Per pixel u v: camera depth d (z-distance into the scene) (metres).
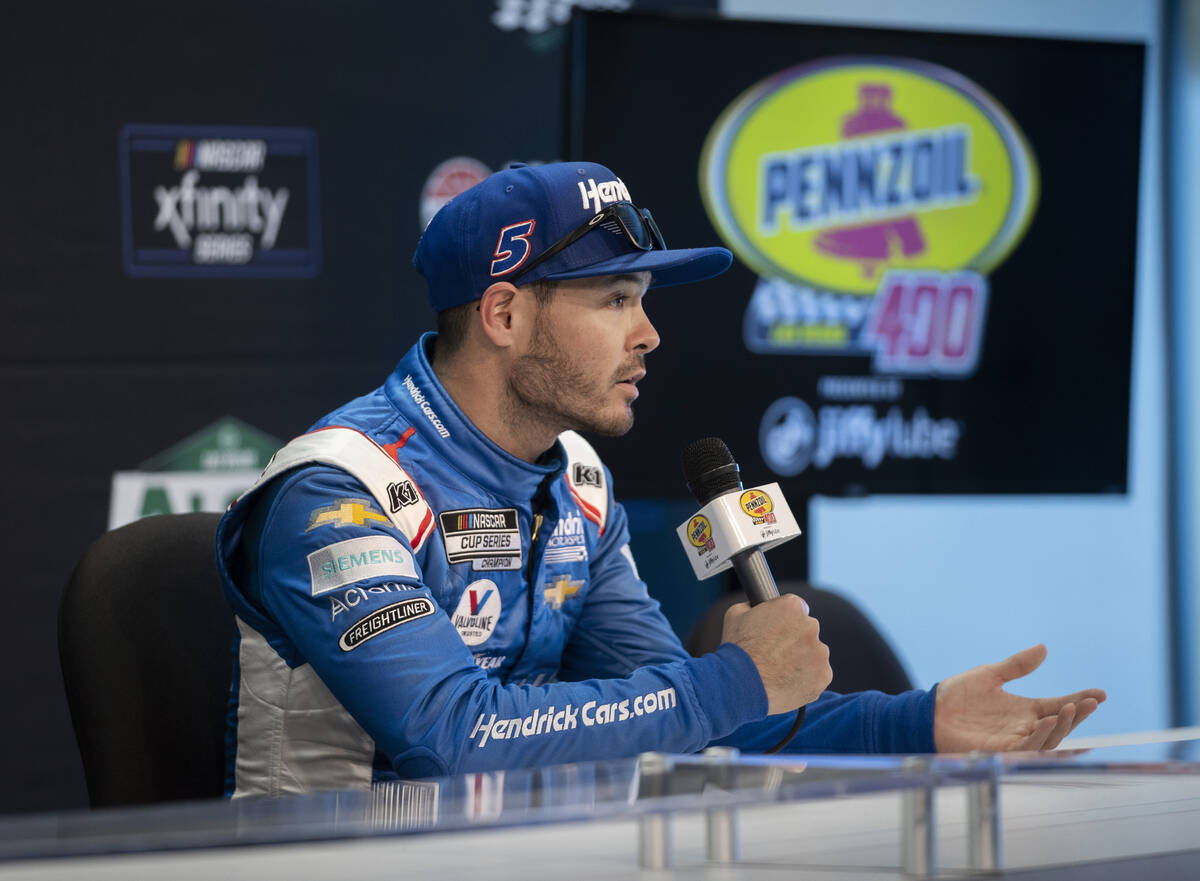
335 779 4.69
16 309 9.85
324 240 10.41
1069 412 10.88
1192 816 3.63
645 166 9.97
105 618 4.99
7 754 9.91
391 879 2.82
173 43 10.07
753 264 10.19
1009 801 3.88
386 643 4.38
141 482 10.11
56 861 2.85
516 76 10.77
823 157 10.32
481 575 5.01
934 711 4.82
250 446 10.30
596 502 5.73
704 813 3.04
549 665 5.43
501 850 3.14
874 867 2.95
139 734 4.92
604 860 3.01
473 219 4.96
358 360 10.51
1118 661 12.98
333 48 10.38
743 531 4.55
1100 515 12.98
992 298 10.71
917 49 10.46
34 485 9.91
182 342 10.16
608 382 5.02
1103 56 10.77
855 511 12.40
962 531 12.65
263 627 4.74
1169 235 13.09
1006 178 10.68
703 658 4.51
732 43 10.09
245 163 10.23
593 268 4.89
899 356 10.55
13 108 9.80
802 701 4.49
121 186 10.02
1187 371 13.05
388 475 4.76
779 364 10.29
